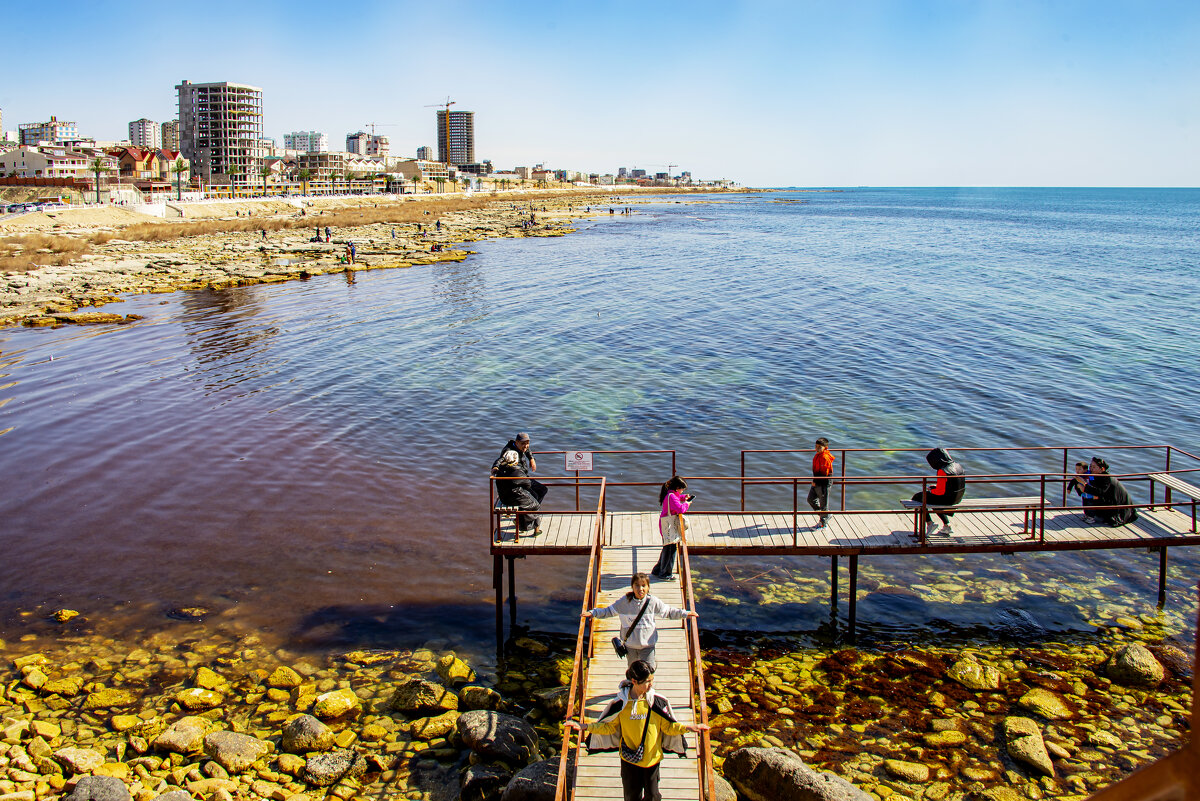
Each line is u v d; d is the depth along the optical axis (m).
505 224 150.88
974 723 14.64
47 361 43.75
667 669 13.70
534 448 30.12
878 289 70.50
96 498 25.61
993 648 17.34
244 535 22.98
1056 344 47.12
